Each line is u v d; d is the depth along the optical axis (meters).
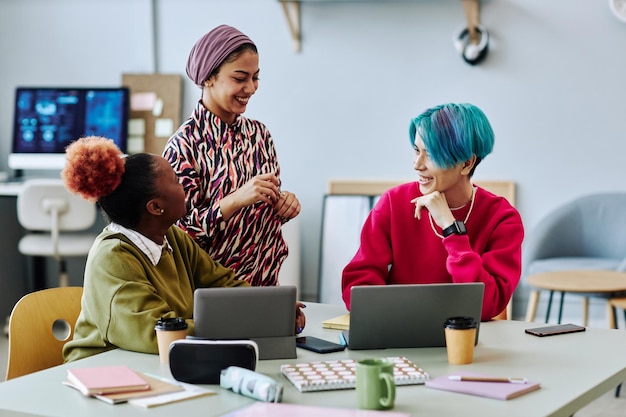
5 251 5.31
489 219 2.18
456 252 2.06
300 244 5.38
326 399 1.45
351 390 1.51
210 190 2.28
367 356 1.75
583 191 4.88
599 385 1.55
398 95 5.14
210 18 5.45
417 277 2.18
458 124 2.04
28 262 5.61
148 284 1.81
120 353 1.76
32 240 4.80
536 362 1.71
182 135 2.27
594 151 4.86
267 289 1.71
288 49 5.32
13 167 5.30
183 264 2.01
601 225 4.69
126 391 1.47
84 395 1.47
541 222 4.75
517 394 1.46
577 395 1.47
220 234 2.28
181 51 5.51
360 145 5.23
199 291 1.67
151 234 1.90
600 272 4.16
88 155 1.81
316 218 5.34
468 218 2.18
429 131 2.06
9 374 1.95
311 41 5.27
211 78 2.25
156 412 1.38
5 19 5.82
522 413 1.36
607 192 4.77
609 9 4.78
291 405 1.39
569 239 4.71
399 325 1.81
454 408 1.39
